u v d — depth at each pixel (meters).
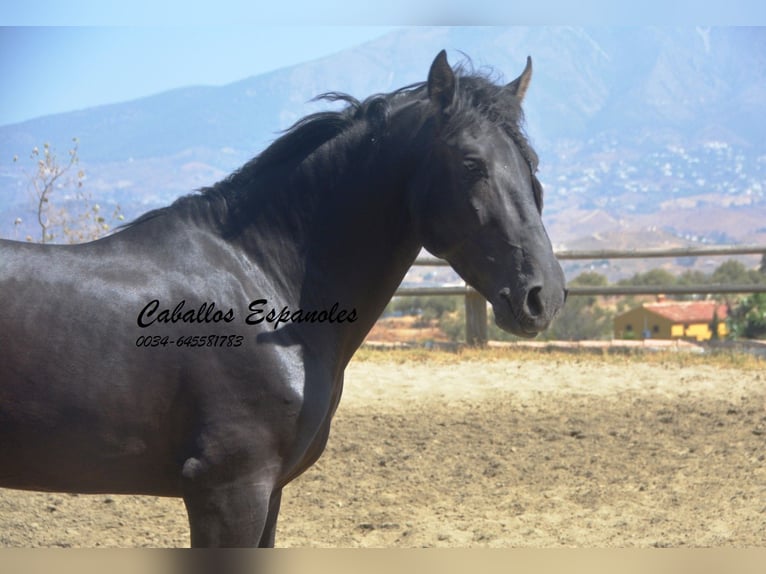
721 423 8.45
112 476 3.29
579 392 9.95
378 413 8.95
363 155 3.62
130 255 3.39
